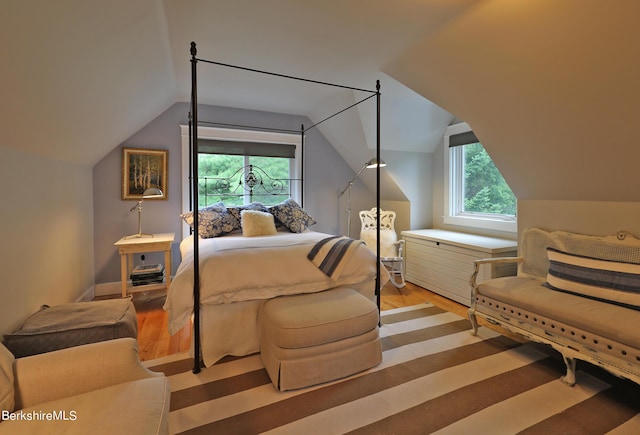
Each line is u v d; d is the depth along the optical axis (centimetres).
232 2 184
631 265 192
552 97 202
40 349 150
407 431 148
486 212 375
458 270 329
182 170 373
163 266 353
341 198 470
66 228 261
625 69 163
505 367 203
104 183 338
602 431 148
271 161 426
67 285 262
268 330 195
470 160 394
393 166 415
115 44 175
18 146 182
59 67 151
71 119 206
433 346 231
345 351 190
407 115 376
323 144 454
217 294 202
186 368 203
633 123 181
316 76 295
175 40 229
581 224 241
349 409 163
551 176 249
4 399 99
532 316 205
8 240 175
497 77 217
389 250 406
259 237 304
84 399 105
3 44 114
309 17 200
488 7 179
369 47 237
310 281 228
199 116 382
